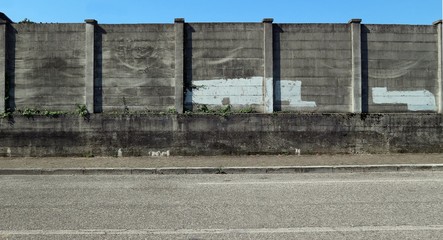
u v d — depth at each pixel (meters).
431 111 14.49
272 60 14.27
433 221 5.98
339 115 14.05
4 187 9.08
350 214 6.40
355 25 14.31
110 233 5.51
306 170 11.48
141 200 7.55
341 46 14.39
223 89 14.28
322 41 14.38
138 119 13.92
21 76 14.19
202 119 13.98
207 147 13.94
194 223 5.96
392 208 6.77
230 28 14.31
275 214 6.43
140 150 13.88
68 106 14.15
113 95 14.21
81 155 13.87
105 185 9.28
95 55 14.23
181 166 11.81
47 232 5.58
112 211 6.70
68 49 14.20
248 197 7.74
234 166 11.72
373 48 14.41
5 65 14.07
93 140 13.88
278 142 13.96
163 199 7.62
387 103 14.41
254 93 14.28
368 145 14.08
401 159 12.77
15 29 14.21
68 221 6.12
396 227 5.70
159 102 14.23
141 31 14.28
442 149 14.18
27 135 13.85
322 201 7.32
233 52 14.30
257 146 13.95
